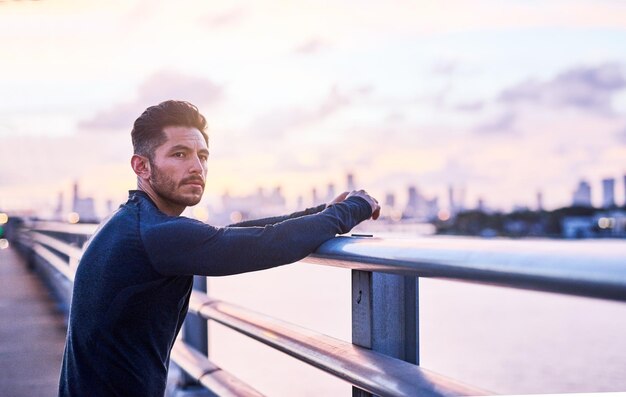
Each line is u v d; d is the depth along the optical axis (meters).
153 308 1.85
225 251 1.73
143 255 1.80
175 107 1.99
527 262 0.91
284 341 1.81
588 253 0.84
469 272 1.03
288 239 1.71
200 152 2.02
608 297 0.80
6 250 18.41
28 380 4.60
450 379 1.21
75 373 1.91
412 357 1.57
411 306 1.56
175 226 1.78
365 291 1.56
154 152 1.99
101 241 1.87
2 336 6.27
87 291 1.86
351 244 1.52
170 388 3.24
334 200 2.09
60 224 8.88
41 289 9.80
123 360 1.85
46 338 6.21
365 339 1.56
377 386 1.32
